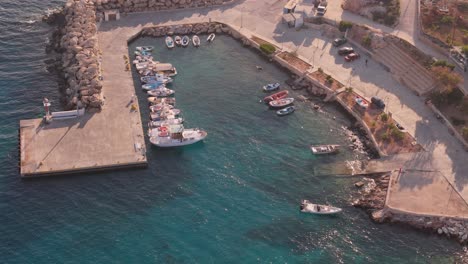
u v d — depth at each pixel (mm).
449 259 113875
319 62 168125
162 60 171250
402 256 114250
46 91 157625
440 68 148500
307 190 128875
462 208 122688
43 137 139625
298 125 148500
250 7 195000
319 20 183000
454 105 148125
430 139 140625
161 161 136125
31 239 114938
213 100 156125
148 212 121875
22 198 124562
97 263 110312
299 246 115688
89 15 179500
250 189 128750
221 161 136375
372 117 147375
